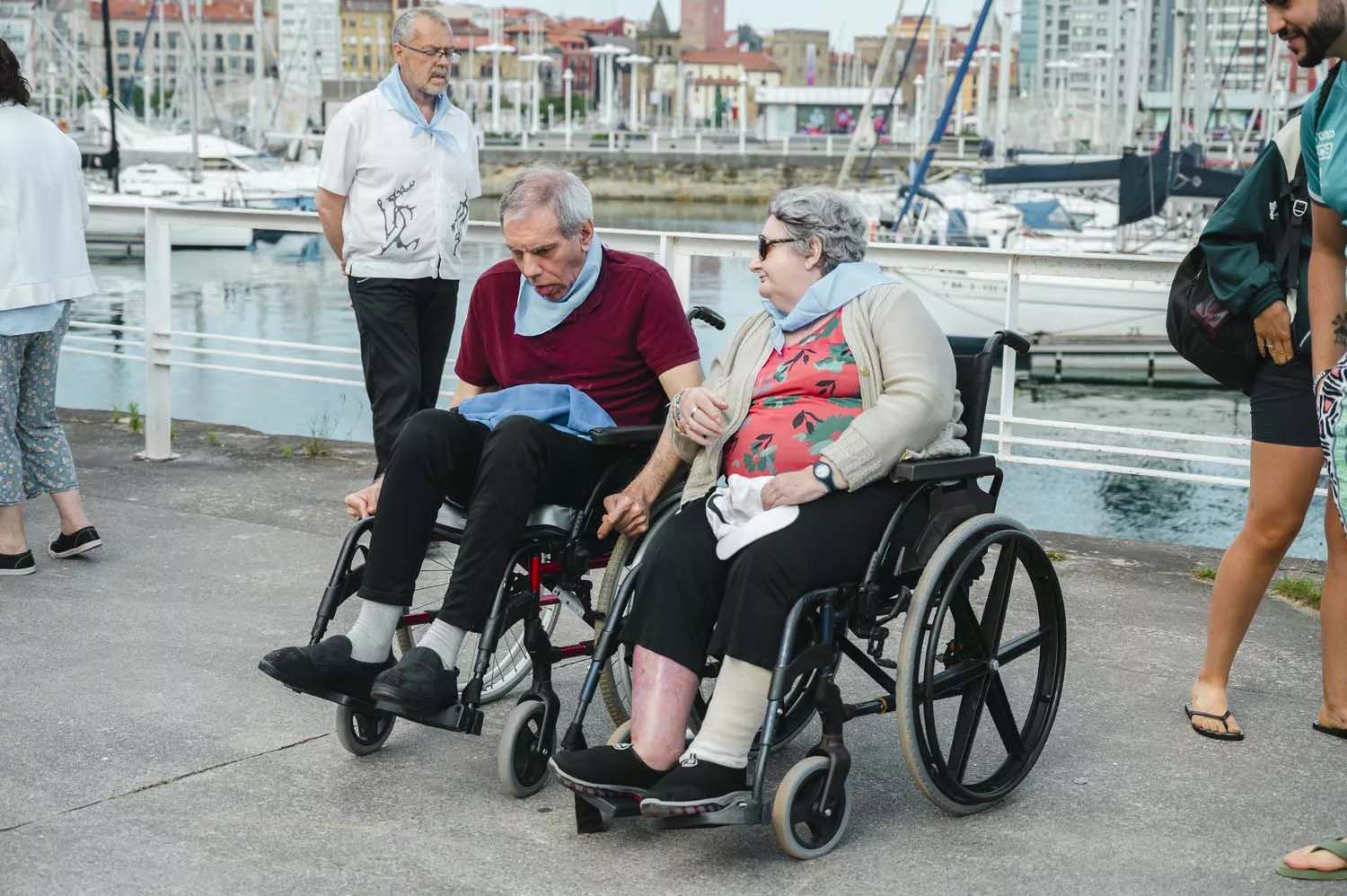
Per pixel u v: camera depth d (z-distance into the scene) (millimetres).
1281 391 3252
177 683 3652
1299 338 3201
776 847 2816
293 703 3547
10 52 4438
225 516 5414
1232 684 3775
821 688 2771
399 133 4812
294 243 33906
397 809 2955
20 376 4570
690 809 2596
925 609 2746
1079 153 36406
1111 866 2729
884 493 2857
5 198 4375
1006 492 11906
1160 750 3332
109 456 6461
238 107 60656
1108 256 5180
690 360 3281
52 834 2781
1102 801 3043
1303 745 3367
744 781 2758
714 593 2809
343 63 144125
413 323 4949
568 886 2625
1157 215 20938
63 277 4508
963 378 3066
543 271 3205
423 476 3021
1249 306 3191
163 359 6336
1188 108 29984
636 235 5883
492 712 3557
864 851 2797
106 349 16953
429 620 3250
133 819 2863
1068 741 3385
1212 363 3322
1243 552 3363
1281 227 3191
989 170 22531
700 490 2982
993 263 5359
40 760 3146
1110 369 18453
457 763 3217
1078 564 4941
